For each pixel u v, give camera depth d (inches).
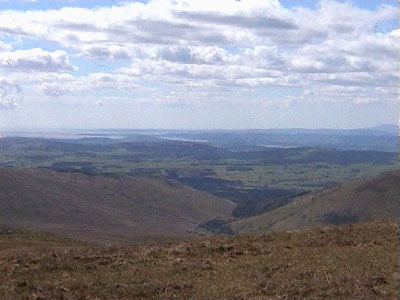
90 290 624.4
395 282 607.5
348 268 677.3
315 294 579.2
